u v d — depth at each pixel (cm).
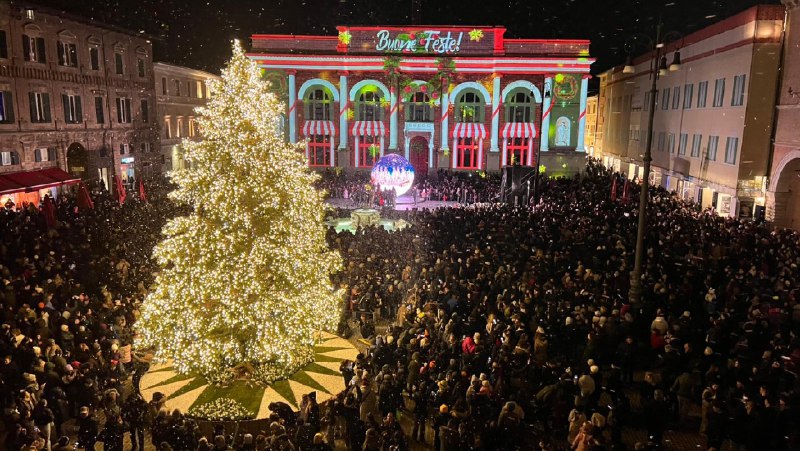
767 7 3256
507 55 5584
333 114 5778
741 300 1723
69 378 1352
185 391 1550
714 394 1220
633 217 2969
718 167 3766
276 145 1520
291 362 1608
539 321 1591
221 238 1466
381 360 1549
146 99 4859
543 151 5691
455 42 5653
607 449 1091
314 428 1207
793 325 1575
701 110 4088
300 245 1536
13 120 3331
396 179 4116
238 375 1584
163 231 1498
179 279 1476
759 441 1128
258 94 1509
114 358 1480
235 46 1494
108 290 1969
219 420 1404
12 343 1394
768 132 3375
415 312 1769
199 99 6116
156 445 1170
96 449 1339
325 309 1641
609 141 7019
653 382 1290
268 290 1517
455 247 2478
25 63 3409
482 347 1438
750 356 1401
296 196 1530
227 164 1491
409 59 5619
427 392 1359
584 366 1429
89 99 4034
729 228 2792
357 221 3691
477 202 4697
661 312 1568
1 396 1266
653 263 2152
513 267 2112
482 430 1178
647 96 5444
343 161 5819
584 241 2523
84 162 4038
